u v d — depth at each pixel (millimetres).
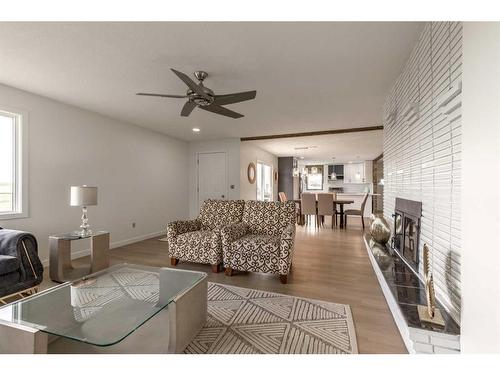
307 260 3529
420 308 1585
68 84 2850
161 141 5492
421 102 1990
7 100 2883
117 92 3088
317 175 11039
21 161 3008
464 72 1132
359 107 3684
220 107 2691
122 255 3799
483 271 961
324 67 2461
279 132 5410
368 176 9727
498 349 860
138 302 1877
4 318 1458
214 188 6293
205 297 1906
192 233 3336
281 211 3348
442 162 1644
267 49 2129
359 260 3523
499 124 854
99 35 1917
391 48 2133
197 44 2049
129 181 4613
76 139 3650
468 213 1084
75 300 1883
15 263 2189
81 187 3047
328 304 2207
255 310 2109
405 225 2502
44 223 3242
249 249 2867
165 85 2887
